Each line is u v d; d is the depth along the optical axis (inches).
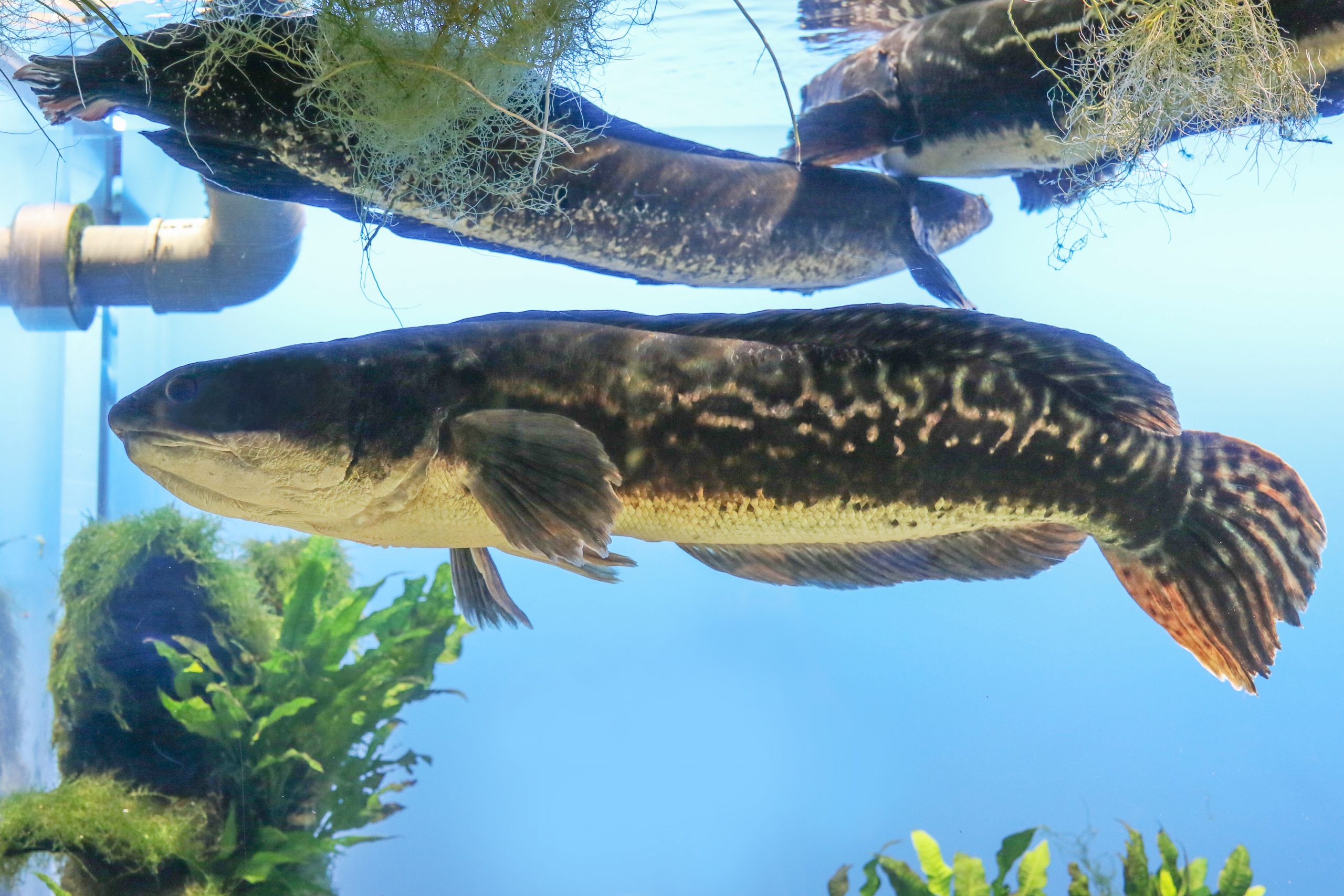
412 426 61.1
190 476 61.6
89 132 120.1
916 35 98.7
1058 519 70.1
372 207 81.2
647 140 92.7
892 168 103.6
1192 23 75.0
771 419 64.9
